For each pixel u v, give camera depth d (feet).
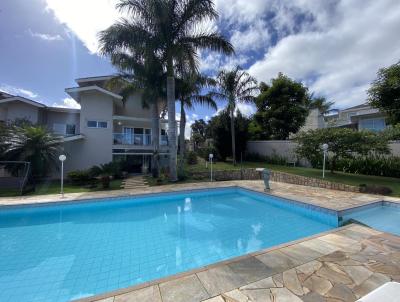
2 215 24.08
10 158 35.86
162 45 38.14
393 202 24.35
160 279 9.61
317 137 37.55
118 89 57.93
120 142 54.95
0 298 10.64
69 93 52.06
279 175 43.16
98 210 26.91
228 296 8.43
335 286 9.01
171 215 24.76
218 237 18.39
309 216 23.85
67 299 10.69
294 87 68.18
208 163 64.44
